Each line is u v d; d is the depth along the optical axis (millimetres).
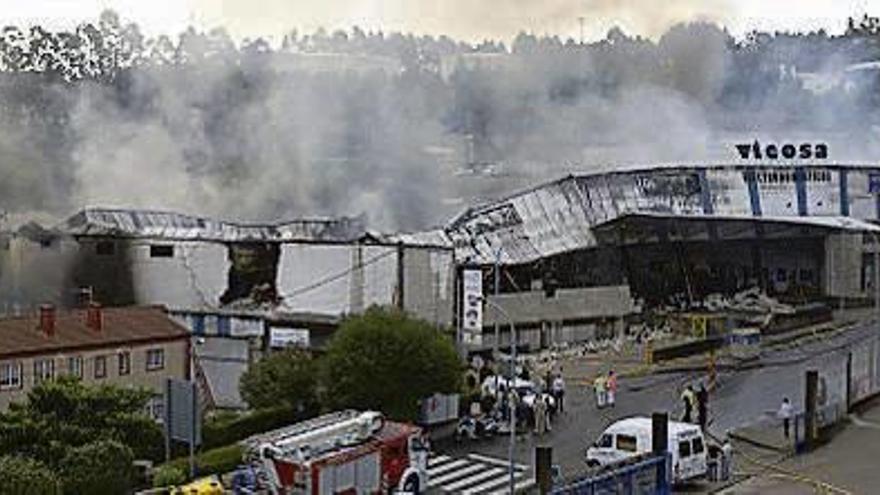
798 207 76812
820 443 38656
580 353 58500
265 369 42781
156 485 32125
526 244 65562
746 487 33312
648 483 30062
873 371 44844
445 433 41375
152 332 45406
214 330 52625
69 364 42344
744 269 77625
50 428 32906
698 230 73062
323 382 40969
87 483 30734
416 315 46969
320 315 52531
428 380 40656
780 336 64375
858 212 77562
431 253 51312
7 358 40438
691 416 41500
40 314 44125
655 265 73500
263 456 30922
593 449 34094
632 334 64062
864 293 77062
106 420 34156
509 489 32875
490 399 43344
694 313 68562
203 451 36625
